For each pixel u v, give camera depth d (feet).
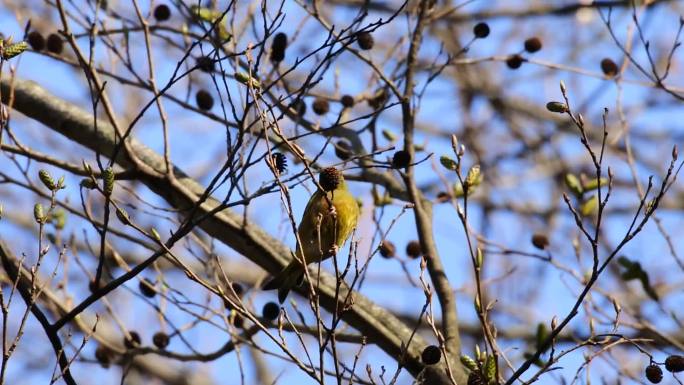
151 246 33.63
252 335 33.76
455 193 38.14
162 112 33.06
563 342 46.93
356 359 24.67
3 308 23.49
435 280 34.96
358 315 33.14
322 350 24.03
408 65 38.09
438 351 26.91
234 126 38.06
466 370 32.42
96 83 28.27
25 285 28.84
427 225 35.94
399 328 33.32
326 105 39.45
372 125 39.09
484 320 25.66
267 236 34.19
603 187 46.16
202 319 32.65
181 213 34.14
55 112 35.91
